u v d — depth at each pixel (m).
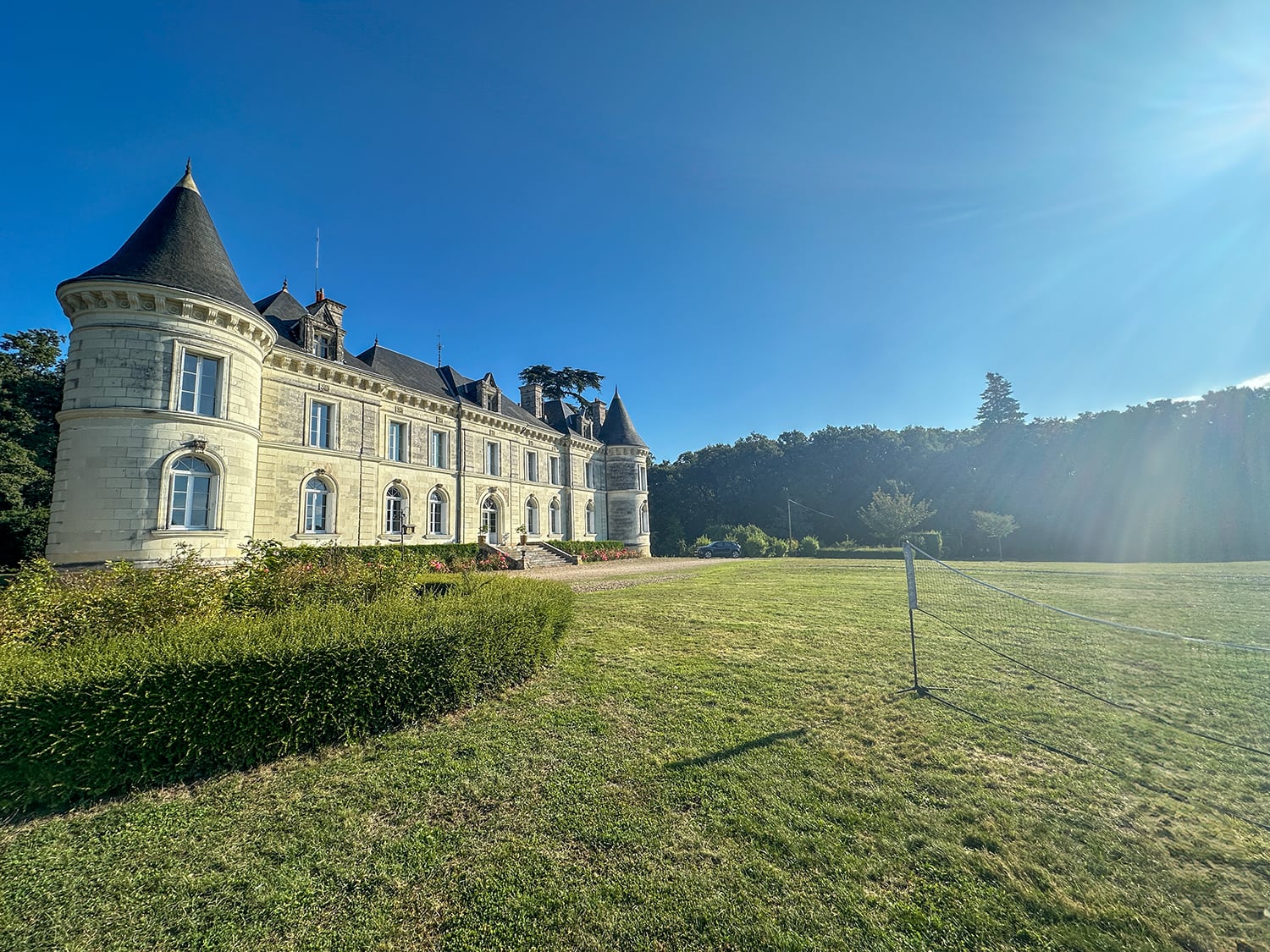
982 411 67.12
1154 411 44.06
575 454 40.00
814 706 5.72
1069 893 2.93
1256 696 6.04
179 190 16.97
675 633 9.29
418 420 26.92
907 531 47.59
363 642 5.10
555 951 2.59
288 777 4.32
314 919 2.84
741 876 3.08
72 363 14.72
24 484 20.94
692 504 66.00
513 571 25.17
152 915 2.89
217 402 16.12
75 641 5.37
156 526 14.59
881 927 2.70
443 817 3.74
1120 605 12.42
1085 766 4.39
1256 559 35.78
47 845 3.50
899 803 3.82
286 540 20.27
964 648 8.20
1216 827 3.54
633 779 4.18
